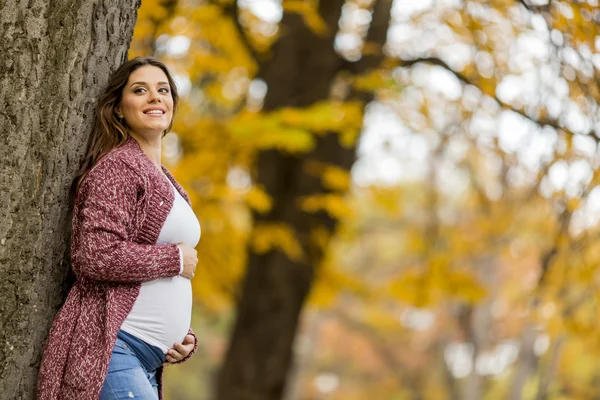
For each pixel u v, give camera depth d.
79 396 5.25
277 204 15.34
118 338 5.42
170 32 12.48
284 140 11.88
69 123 5.55
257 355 16.03
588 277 13.13
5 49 5.33
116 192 5.36
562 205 12.11
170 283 5.57
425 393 44.44
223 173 13.39
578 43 10.82
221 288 16.05
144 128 5.81
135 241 5.46
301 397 47.12
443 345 42.16
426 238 16.97
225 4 13.17
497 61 13.94
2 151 5.34
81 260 5.25
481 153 15.38
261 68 14.45
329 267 17.16
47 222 5.52
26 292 5.47
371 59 14.55
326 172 14.27
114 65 5.87
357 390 46.03
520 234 16.66
